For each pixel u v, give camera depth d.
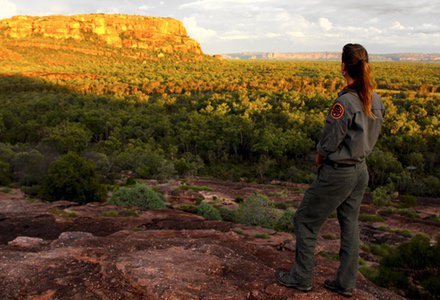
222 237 5.15
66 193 22.56
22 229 11.10
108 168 42.25
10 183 32.84
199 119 79.88
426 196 48.81
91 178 23.33
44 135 67.75
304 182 53.53
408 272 6.02
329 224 18.92
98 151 63.22
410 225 23.12
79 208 16.11
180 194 29.70
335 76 175.88
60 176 22.45
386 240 18.97
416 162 60.44
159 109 95.75
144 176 43.38
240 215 17.33
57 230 10.91
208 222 11.05
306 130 75.19
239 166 66.06
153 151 63.56
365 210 29.88
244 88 139.00
